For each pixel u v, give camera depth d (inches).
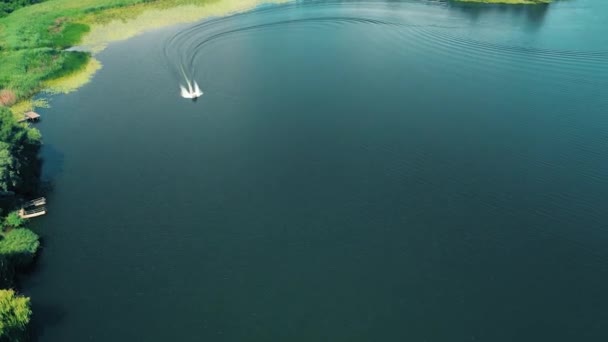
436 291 2237.9
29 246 2450.8
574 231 2503.7
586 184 2780.5
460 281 2278.5
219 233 2576.3
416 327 2091.5
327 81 3993.6
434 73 4074.8
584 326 2064.5
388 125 3348.9
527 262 2356.1
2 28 4921.3
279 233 2561.5
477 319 2111.2
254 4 5841.5
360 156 3065.9
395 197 2748.5
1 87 3831.2
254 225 2610.7
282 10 5664.4
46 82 4042.8
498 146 3097.9
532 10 5423.2
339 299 2222.0
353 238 2518.5
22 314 2031.3
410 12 5472.4
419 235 2519.7
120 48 4707.2
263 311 2178.9
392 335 2065.7
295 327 2111.2
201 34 5022.1
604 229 2507.4
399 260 2394.2
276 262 2409.0
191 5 5753.0
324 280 2309.3
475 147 3095.5
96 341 2080.5
